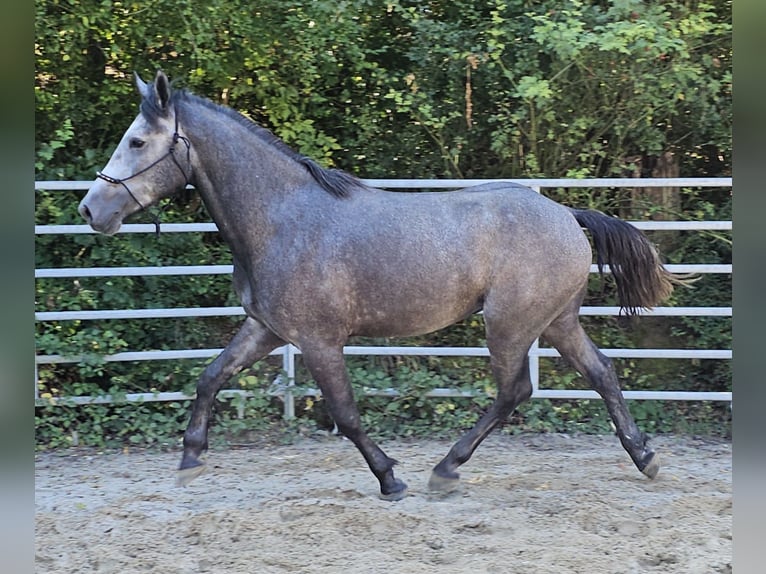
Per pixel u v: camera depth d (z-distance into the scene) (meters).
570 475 4.91
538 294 4.22
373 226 4.13
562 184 5.82
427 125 6.67
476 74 6.69
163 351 5.84
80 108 6.55
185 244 6.29
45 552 3.71
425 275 4.12
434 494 4.46
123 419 5.79
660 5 6.15
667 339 6.38
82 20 6.09
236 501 4.49
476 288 4.22
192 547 3.77
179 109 4.13
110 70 6.70
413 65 6.79
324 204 4.17
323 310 4.07
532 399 5.94
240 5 6.26
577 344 4.59
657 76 6.21
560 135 6.56
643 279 4.56
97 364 5.71
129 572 3.49
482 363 6.26
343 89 6.99
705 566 3.49
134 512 4.20
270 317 4.14
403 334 4.27
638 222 5.75
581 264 4.30
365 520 3.96
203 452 4.45
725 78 6.32
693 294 6.32
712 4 6.39
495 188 4.41
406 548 3.70
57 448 5.61
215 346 6.33
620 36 5.89
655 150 6.48
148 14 6.24
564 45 5.82
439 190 6.89
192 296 6.36
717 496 4.39
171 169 4.12
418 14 6.53
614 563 3.52
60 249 6.13
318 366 4.13
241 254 4.23
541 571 3.42
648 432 5.90
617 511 4.14
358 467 5.15
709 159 6.83
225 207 4.18
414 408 6.02
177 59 6.63
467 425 5.86
